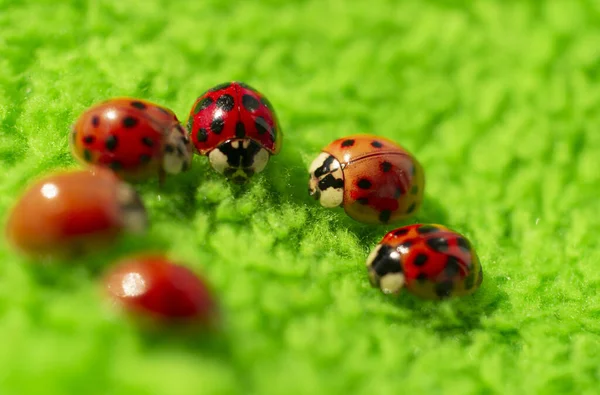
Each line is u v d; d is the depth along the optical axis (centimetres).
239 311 9
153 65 10
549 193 11
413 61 11
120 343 8
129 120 9
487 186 11
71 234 9
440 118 11
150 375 8
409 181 10
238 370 9
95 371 8
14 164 9
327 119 11
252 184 10
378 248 9
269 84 11
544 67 11
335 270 9
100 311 9
